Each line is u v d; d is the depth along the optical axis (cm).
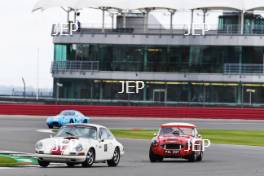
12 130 11831
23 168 5744
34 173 5244
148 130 12888
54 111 17125
